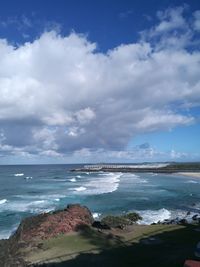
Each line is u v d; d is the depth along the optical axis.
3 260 16.62
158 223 26.33
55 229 21.70
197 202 42.91
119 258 16.19
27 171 150.50
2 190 61.47
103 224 23.33
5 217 33.38
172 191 56.16
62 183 76.56
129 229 22.61
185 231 21.48
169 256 16.06
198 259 15.01
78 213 24.38
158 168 136.62
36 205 41.31
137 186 65.75
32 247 18.88
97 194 51.59
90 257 16.61
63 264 15.73
